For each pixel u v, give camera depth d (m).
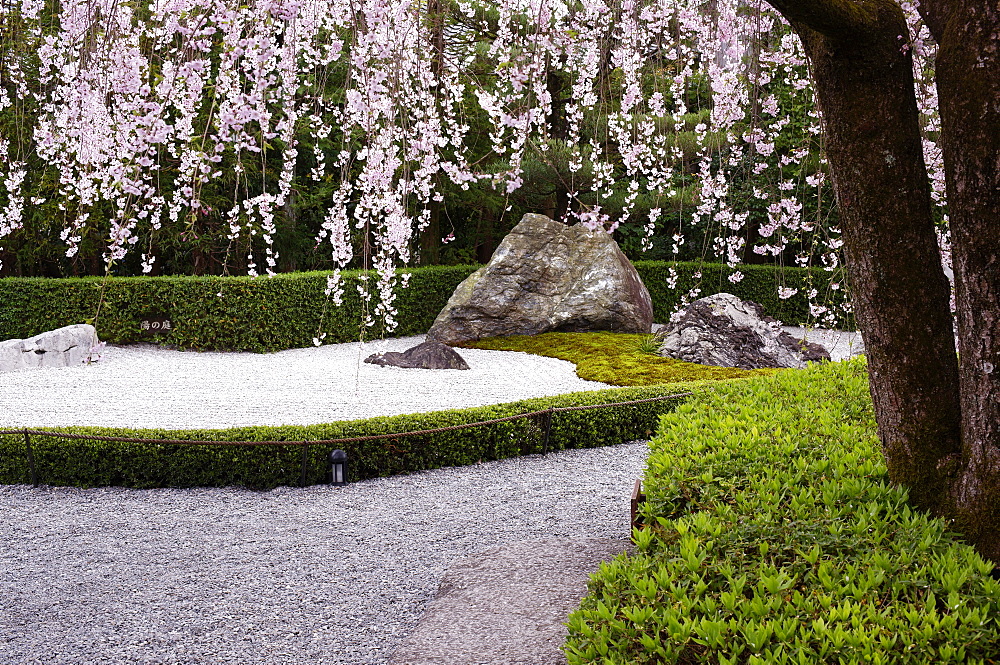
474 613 3.03
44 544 4.24
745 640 1.84
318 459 5.27
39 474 5.29
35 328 10.51
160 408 7.03
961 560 2.11
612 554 3.54
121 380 8.27
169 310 10.47
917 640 1.80
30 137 9.38
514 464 5.66
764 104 6.83
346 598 3.58
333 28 5.95
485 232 16.50
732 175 11.05
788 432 3.18
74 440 5.24
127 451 5.21
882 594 2.03
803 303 13.61
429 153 6.11
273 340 10.42
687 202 11.94
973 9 2.10
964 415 2.29
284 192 7.27
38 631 3.26
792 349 9.12
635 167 7.83
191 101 5.76
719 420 3.45
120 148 5.48
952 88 2.15
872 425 3.30
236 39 4.80
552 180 12.31
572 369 8.91
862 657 1.75
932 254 2.42
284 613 3.43
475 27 8.00
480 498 4.96
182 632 3.26
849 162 2.42
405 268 11.69
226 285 10.26
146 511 4.77
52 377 8.38
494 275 11.04
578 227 11.56
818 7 2.20
